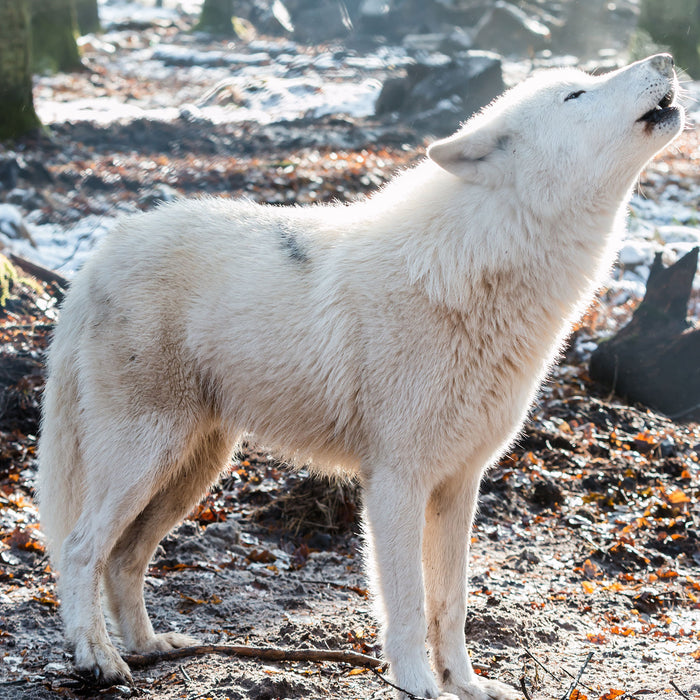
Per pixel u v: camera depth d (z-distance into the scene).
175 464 5.53
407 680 4.66
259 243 5.53
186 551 7.21
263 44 45.41
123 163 20.27
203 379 5.55
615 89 4.81
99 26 47.41
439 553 5.21
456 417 4.91
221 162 20.59
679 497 8.58
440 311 4.91
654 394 10.96
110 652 5.17
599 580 7.27
